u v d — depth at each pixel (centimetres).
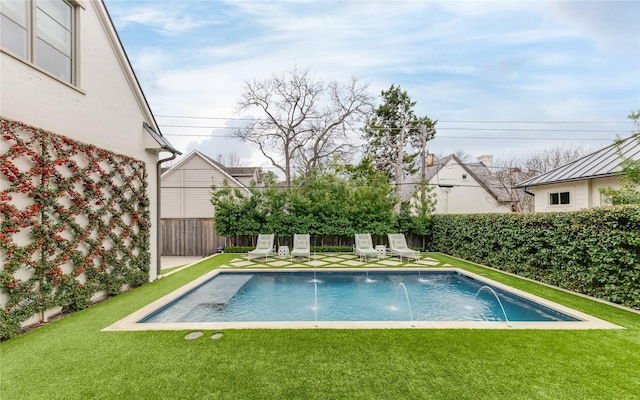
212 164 1706
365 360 299
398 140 2050
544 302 502
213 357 305
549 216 627
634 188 682
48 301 421
